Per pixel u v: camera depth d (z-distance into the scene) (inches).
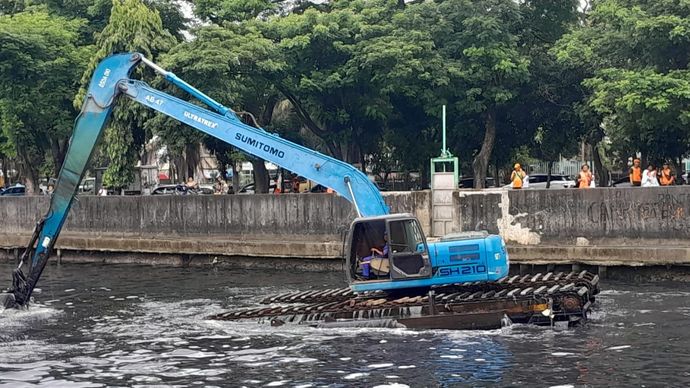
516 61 1476.4
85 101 783.1
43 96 1700.3
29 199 1493.6
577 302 676.7
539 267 1078.4
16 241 1486.2
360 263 709.9
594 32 1493.6
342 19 1526.8
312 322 711.1
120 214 1387.8
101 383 533.6
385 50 1422.2
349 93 1572.3
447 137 1706.4
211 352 621.0
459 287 714.2
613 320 714.8
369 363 565.9
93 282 1108.5
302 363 572.4
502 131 1723.7
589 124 1619.1
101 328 740.7
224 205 1294.3
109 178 1529.3
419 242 700.7
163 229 1348.4
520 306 678.5
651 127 1299.2
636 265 1015.6
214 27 1438.2
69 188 787.4
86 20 1836.9
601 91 1316.4
